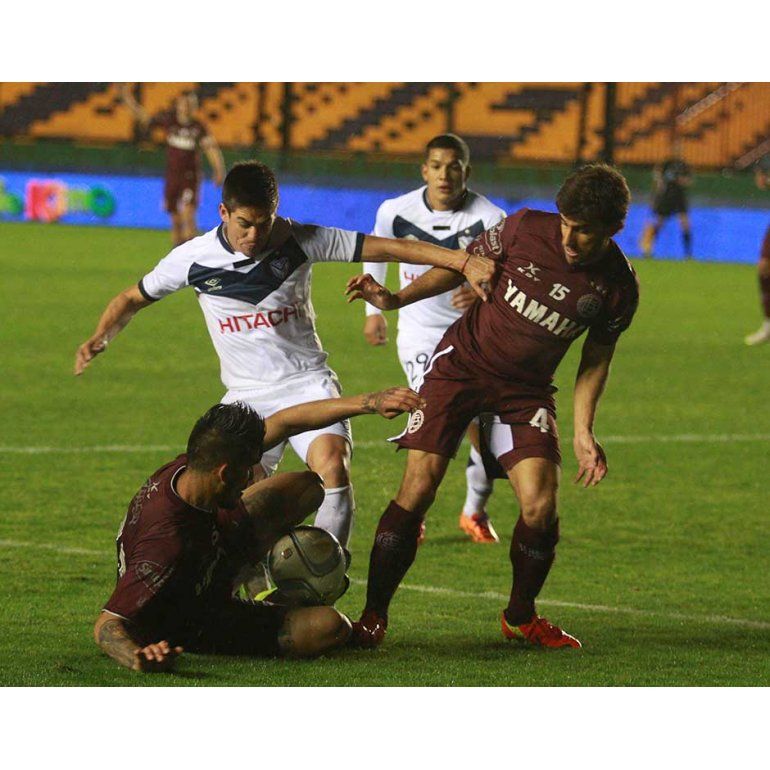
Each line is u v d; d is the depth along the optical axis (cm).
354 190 10675
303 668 1816
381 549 1986
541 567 1981
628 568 2555
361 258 2131
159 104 13238
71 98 13088
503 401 2028
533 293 1978
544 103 12962
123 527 1786
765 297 6106
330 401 1780
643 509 3077
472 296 2197
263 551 1858
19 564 2388
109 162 11500
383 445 3694
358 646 1948
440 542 2769
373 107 13275
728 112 12750
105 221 11275
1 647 1870
